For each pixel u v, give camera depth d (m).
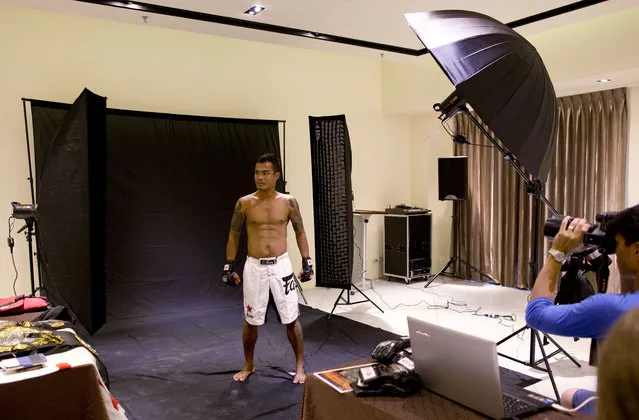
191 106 5.33
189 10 3.76
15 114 4.46
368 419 1.51
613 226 1.35
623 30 4.06
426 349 1.55
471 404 1.45
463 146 6.43
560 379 3.26
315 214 4.87
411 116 6.99
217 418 2.79
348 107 6.41
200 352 3.90
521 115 1.65
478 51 1.62
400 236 6.37
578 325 1.36
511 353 3.77
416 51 5.00
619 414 0.51
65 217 3.40
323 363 3.63
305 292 5.95
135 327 4.57
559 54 4.56
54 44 4.62
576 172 5.29
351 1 3.56
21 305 3.12
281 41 4.58
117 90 4.93
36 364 1.99
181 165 5.10
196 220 5.18
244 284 3.30
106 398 2.11
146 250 4.93
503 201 6.06
